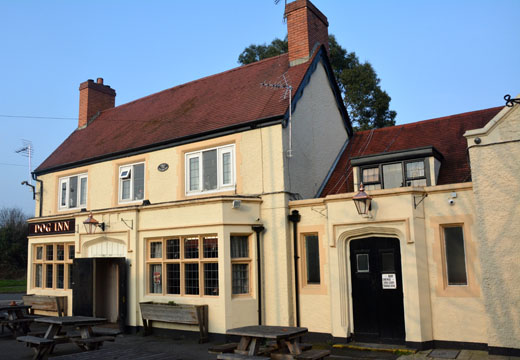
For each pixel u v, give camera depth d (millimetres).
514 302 8344
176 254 12102
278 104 12242
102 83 21281
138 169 14562
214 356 9391
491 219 8703
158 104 17516
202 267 11484
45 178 17516
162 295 12125
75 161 16000
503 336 8398
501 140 8766
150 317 11852
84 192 16188
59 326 9695
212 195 12547
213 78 17094
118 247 13383
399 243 9953
